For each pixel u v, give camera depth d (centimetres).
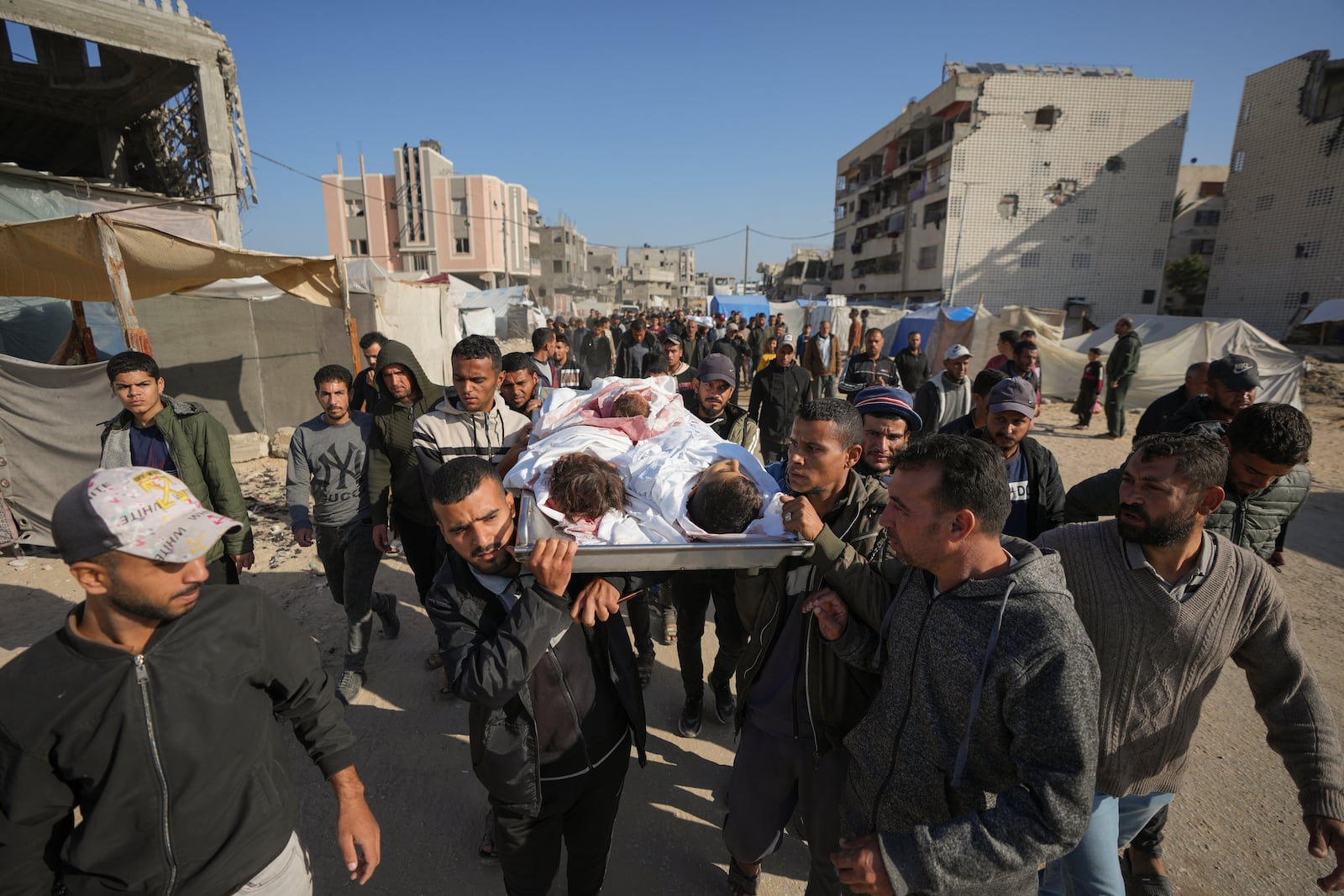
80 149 1491
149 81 1218
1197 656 183
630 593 195
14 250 568
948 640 149
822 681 198
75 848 137
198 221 1118
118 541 124
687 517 198
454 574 190
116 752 134
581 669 197
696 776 324
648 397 275
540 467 212
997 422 300
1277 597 180
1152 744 193
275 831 159
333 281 716
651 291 9956
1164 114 3612
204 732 143
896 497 150
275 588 512
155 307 960
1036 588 142
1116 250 3719
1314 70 3173
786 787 221
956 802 152
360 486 379
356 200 5869
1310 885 260
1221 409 305
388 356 356
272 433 1026
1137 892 250
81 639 133
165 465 336
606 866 245
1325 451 1011
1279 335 3328
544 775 195
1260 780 319
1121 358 1087
